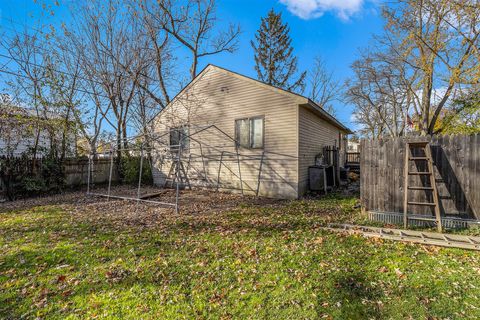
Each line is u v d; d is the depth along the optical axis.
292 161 9.02
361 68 15.66
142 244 4.45
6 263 3.75
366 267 3.39
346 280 3.07
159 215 6.66
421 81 13.16
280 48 25.89
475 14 9.66
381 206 5.75
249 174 10.02
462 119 13.54
